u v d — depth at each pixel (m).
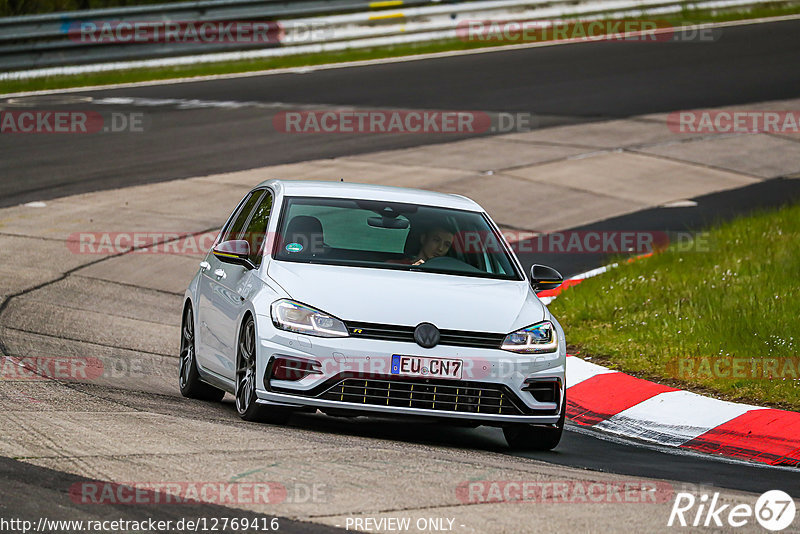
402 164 73.44
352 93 94.06
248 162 73.62
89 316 43.88
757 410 31.48
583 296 46.34
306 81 98.69
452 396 26.03
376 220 30.23
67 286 48.94
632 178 72.62
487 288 28.34
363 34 111.50
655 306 43.81
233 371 28.50
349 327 26.02
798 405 32.38
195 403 30.89
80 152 75.62
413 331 26.09
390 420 30.89
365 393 25.81
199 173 71.00
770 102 92.75
